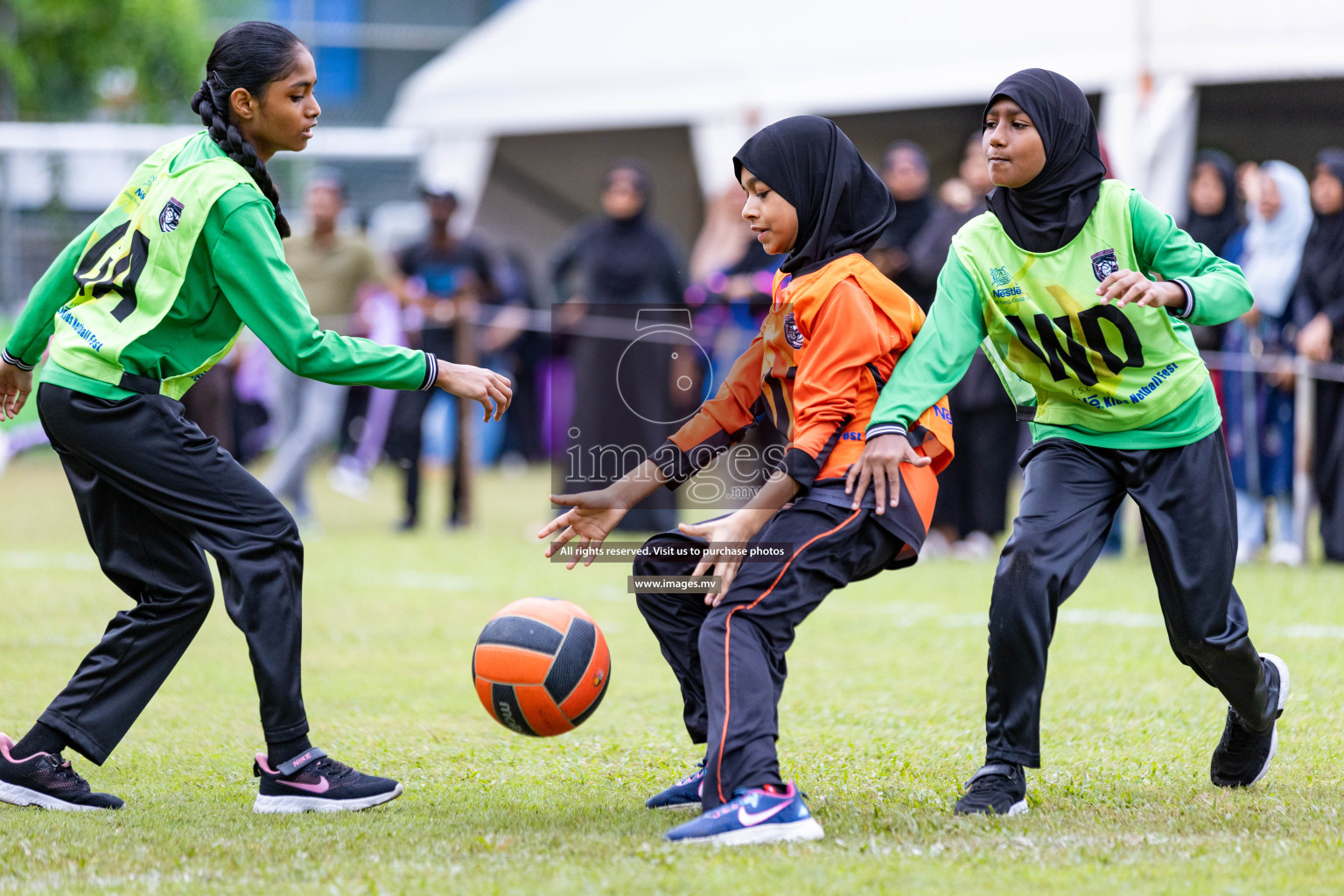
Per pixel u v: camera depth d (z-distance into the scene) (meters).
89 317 8.67
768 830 7.63
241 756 10.21
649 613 8.74
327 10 57.75
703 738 8.70
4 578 19.48
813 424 8.01
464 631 15.90
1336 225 19.92
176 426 8.58
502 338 26.78
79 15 44.78
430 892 6.79
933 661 13.85
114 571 8.87
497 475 37.25
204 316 8.70
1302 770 9.43
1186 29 26.62
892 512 8.14
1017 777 8.36
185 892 6.86
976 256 8.61
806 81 30.67
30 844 7.72
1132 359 8.45
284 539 8.70
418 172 38.53
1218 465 8.59
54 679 12.92
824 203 8.23
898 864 7.18
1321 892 6.66
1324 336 19.73
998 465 21.56
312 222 24.80
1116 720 11.04
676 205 41.62
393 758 10.08
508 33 36.31
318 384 25.17
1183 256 8.35
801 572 7.96
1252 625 15.05
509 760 10.03
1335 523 19.94
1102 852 7.38
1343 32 25.47
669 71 32.31
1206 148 33.06
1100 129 27.50
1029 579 8.24
